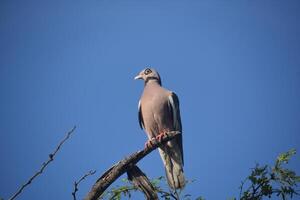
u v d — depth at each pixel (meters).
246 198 10.60
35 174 8.34
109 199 10.99
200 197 11.01
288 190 10.48
